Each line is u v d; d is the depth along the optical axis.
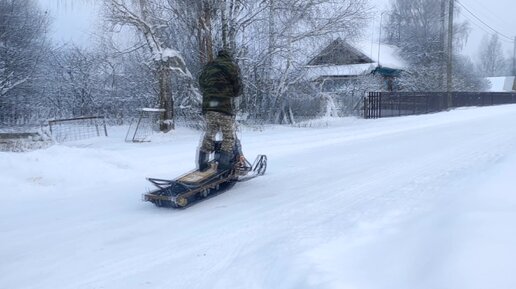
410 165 8.68
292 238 4.91
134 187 8.15
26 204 7.14
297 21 20.73
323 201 6.54
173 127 18.86
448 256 3.47
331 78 25.73
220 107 7.45
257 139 14.27
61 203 7.18
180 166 9.89
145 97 23.59
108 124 23.75
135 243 5.39
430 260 3.55
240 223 5.85
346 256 4.16
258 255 4.69
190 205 6.86
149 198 6.71
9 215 6.60
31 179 8.15
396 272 3.59
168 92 18.72
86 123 22.45
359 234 4.71
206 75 7.62
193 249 5.11
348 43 22.78
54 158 8.76
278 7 20.28
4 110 25.38
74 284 4.40
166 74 18.61
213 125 7.49
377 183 7.34
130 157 10.59
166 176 8.91
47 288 4.34
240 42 20.94
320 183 7.71
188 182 6.90
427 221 4.52
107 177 8.64
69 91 27.39
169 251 5.09
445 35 38.00
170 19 19.91
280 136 15.18
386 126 18.30
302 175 8.48
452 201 5.01
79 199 7.40
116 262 4.86
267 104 23.39
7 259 5.04
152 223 6.09
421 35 43.69
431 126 16.98
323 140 13.59
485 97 41.16
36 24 27.12
